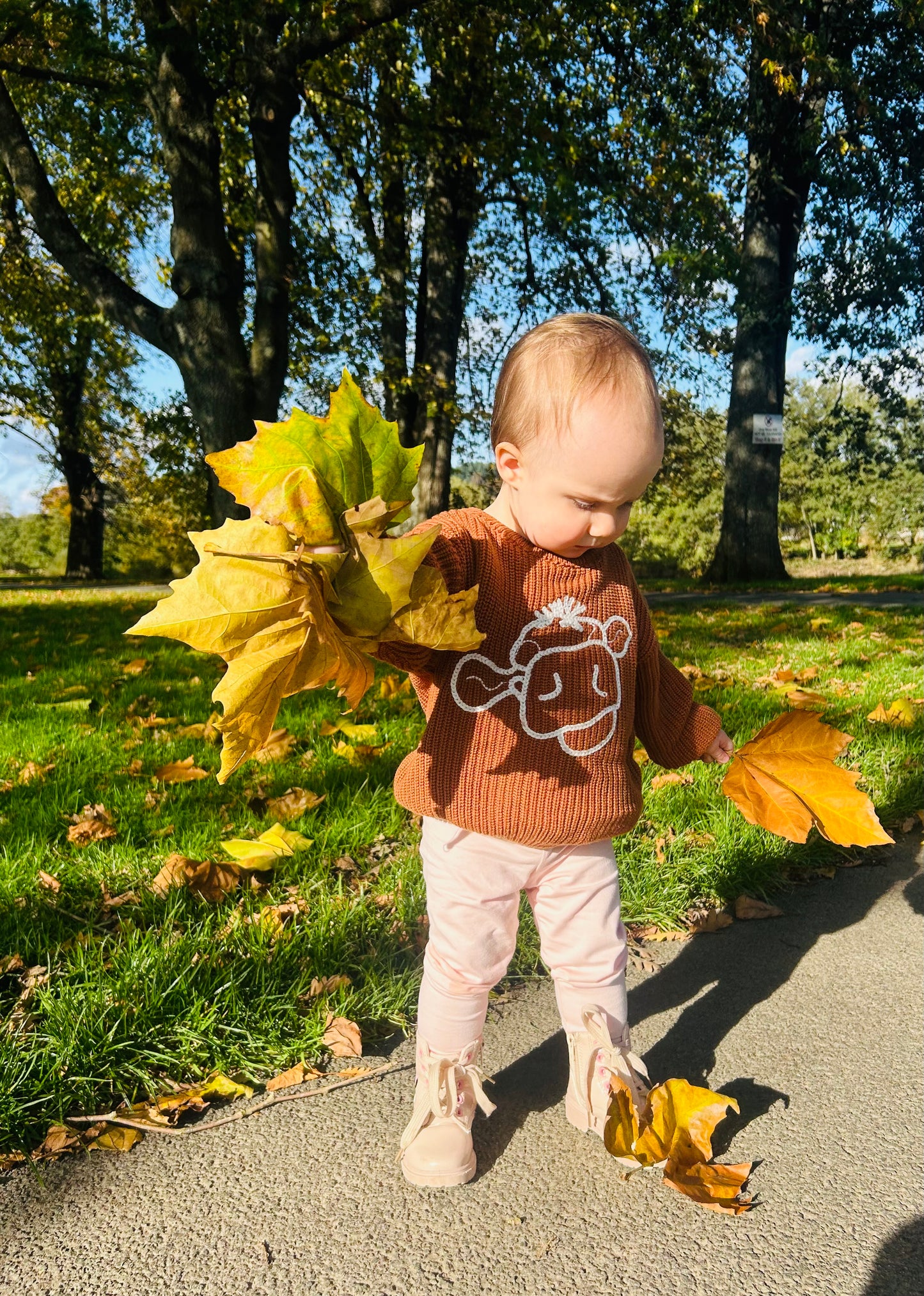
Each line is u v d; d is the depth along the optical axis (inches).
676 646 257.8
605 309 597.6
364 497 49.4
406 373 563.2
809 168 516.1
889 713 156.8
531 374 56.2
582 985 64.3
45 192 392.2
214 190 381.1
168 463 685.9
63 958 85.4
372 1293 51.9
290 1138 64.9
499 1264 53.9
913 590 470.9
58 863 102.5
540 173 429.1
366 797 123.6
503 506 63.2
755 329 576.7
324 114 545.6
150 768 137.9
